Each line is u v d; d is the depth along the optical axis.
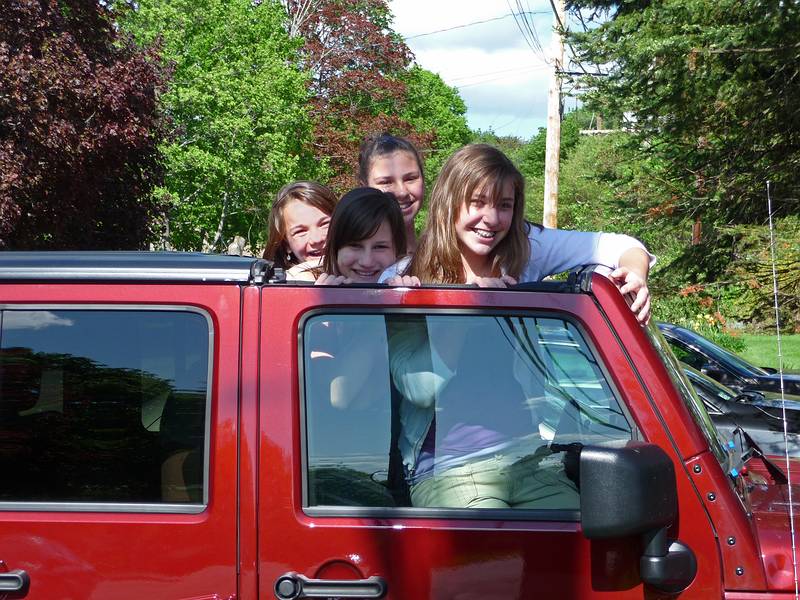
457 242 2.96
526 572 2.27
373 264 3.08
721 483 2.29
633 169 17.34
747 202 15.03
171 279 2.44
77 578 2.31
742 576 2.26
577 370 2.39
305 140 39.09
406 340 2.41
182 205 34.12
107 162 17.48
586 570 2.26
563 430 2.37
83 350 2.44
